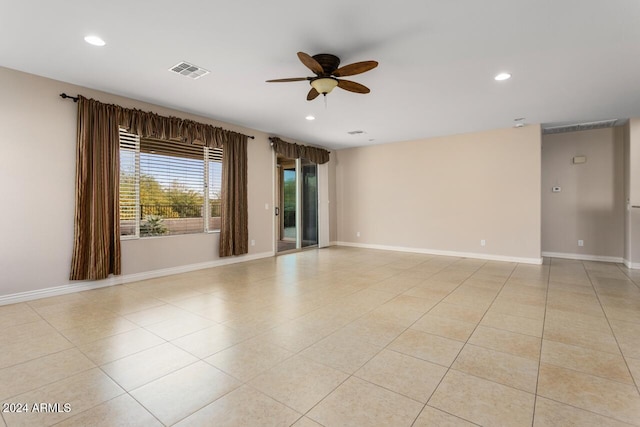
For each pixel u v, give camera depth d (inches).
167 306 135.6
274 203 263.0
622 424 63.6
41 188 144.7
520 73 137.6
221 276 190.9
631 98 168.7
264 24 101.2
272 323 116.9
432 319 120.8
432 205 270.5
